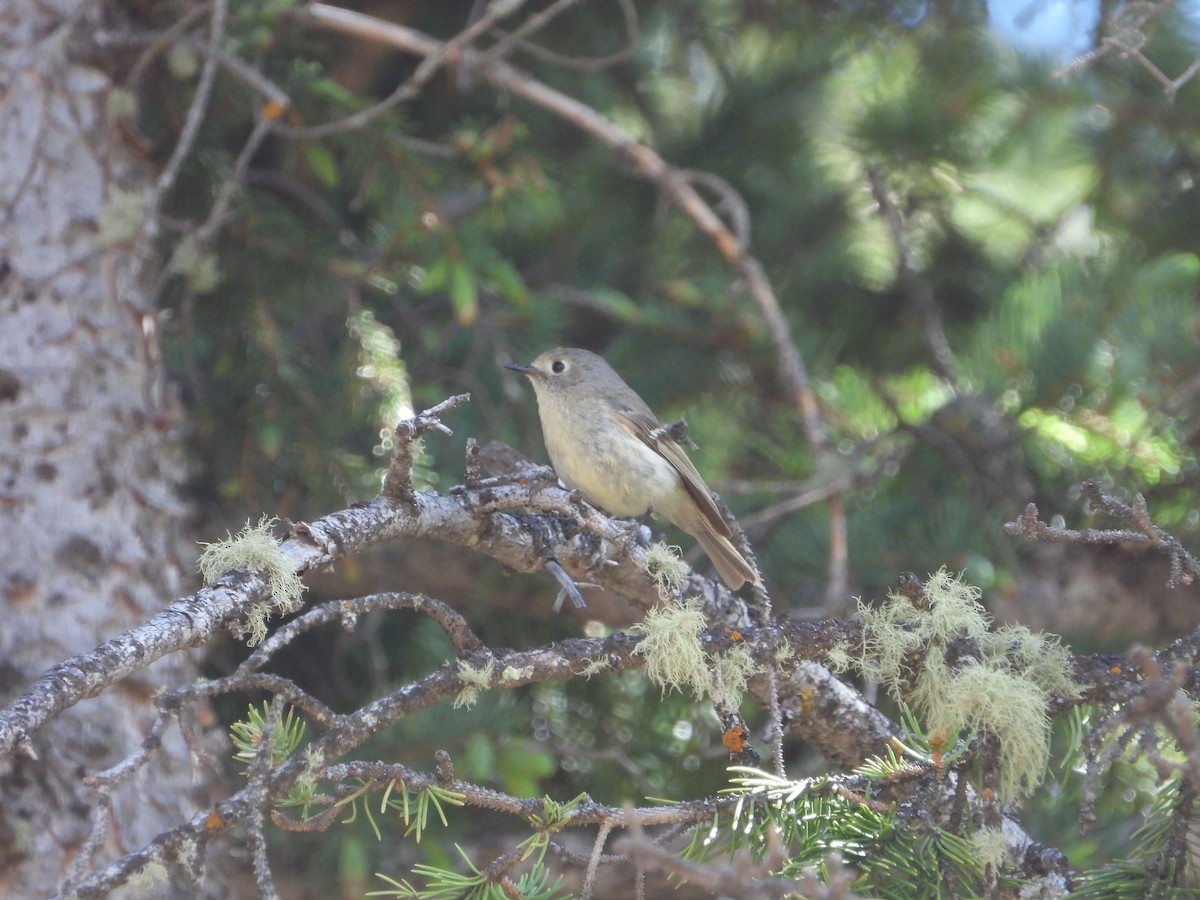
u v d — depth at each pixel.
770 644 6.68
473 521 7.19
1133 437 10.73
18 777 8.31
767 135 14.23
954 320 14.01
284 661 12.49
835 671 6.84
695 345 13.19
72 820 8.35
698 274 14.06
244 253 11.63
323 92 10.84
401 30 11.16
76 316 9.39
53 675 5.24
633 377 13.17
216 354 12.21
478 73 11.50
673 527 12.62
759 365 12.85
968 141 13.77
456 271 11.25
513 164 11.60
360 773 5.61
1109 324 10.49
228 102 11.33
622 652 6.55
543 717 12.52
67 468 9.09
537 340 13.17
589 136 14.38
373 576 12.34
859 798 5.99
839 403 12.02
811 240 14.23
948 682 6.50
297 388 11.56
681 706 12.39
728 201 11.80
